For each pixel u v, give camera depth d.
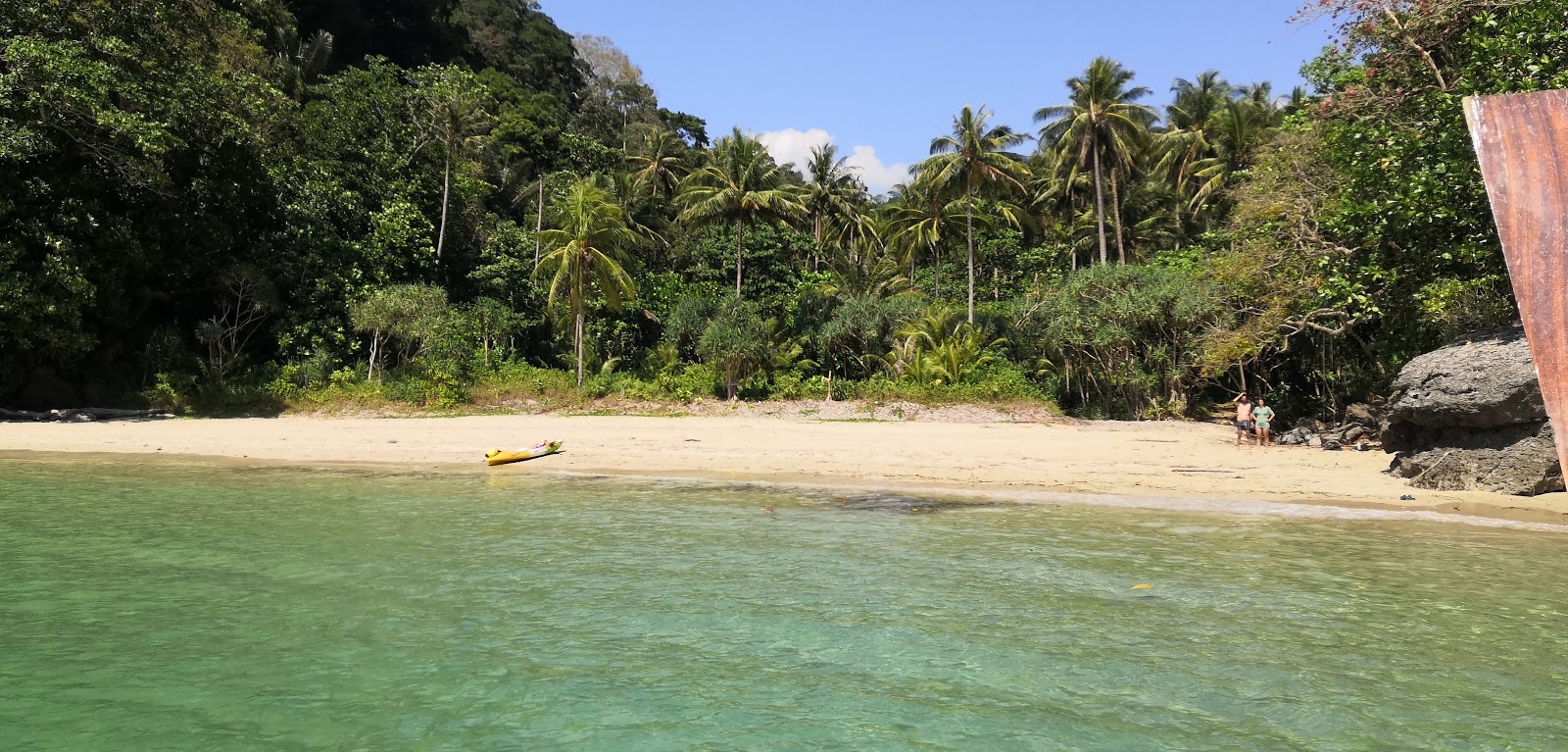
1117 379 28.88
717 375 30.48
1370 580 7.91
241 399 27.17
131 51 26.34
